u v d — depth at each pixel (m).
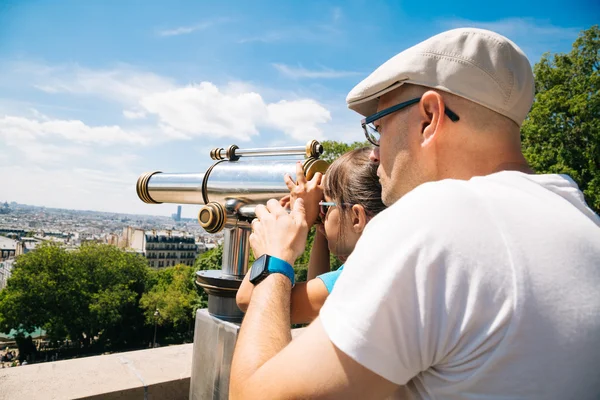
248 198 1.82
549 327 0.63
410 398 0.77
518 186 0.78
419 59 0.90
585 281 0.67
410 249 0.68
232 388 0.82
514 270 0.65
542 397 0.63
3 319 56.81
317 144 1.69
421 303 0.67
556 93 21.34
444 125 0.88
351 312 0.69
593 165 20.66
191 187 1.98
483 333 0.65
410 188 0.96
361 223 1.39
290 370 0.70
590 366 0.64
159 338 64.56
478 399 0.66
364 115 1.15
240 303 1.33
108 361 2.68
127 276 66.88
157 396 2.40
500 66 0.85
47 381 2.33
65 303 58.97
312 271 1.86
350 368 0.67
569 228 0.71
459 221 0.69
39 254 60.75
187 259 132.12
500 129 0.87
